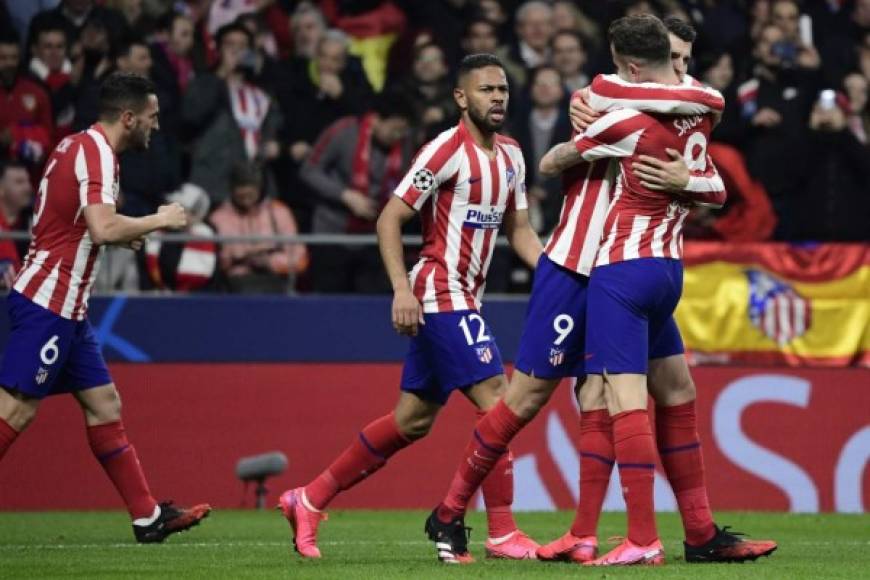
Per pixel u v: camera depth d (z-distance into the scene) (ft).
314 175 145.59
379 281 142.82
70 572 78.48
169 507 100.37
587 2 162.71
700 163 78.59
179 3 153.89
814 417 138.41
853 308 139.54
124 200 139.95
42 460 132.26
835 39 163.53
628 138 77.00
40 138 142.31
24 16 150.41
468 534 84.02
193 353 134.41
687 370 82.17
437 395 86.07
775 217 148.56
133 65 144.05
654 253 77.77
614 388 77.77
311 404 135.54
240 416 134.62
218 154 144.56
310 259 142.31
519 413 81.25
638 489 77.82
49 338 94.99
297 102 149.59
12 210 138.21
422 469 135.85
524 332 81.97
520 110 149.18
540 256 82.53
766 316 138.82
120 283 137.69
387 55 161.07
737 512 134.62
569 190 81.35
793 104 149.69
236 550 92.63
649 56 77.97
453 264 84.43
